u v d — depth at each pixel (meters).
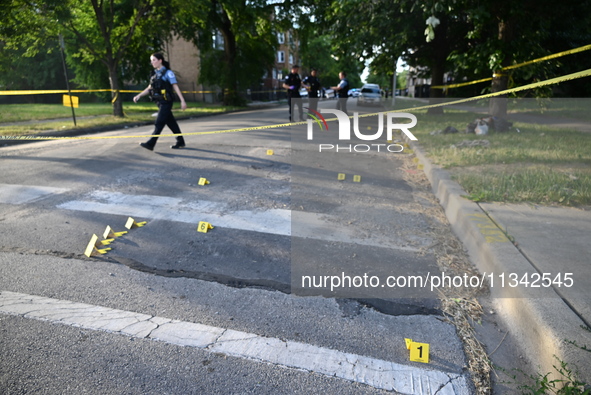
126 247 3.68
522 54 10.20
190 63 39.41
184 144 8.67
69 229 4.08
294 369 2.16
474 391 2.04
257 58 30.03
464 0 9.48
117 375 2.08
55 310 2.65
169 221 4.34
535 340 2.23
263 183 5.87
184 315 2.64
